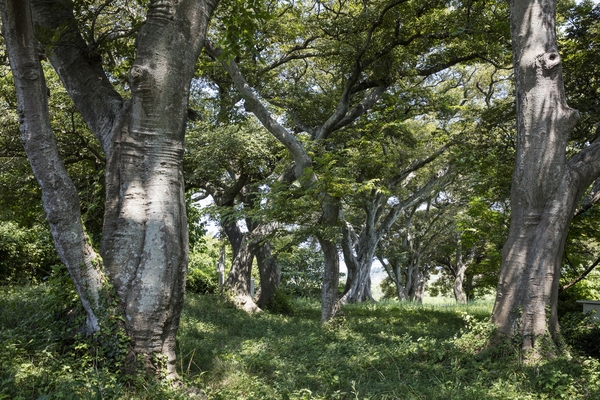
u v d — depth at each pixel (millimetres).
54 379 5434
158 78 6629
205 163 18219
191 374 6840
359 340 11117
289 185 15250
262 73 18703
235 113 15062
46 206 6137
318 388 6762
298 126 21172
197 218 19156
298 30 17453
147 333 6273
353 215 33906
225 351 8539
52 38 6988
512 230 9203
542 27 9180
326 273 14992
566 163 9430
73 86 7348
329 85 23016
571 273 16875
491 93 24266
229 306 19375
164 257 6480
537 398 6527
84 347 6113
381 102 20062
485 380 7332
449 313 21375
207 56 16578
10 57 5887
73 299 6820
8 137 16016
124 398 5383
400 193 29734
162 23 6734
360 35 16234
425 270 43281
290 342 10328
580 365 7754
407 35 16391
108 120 7074
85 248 6270
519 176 9148
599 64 13344
